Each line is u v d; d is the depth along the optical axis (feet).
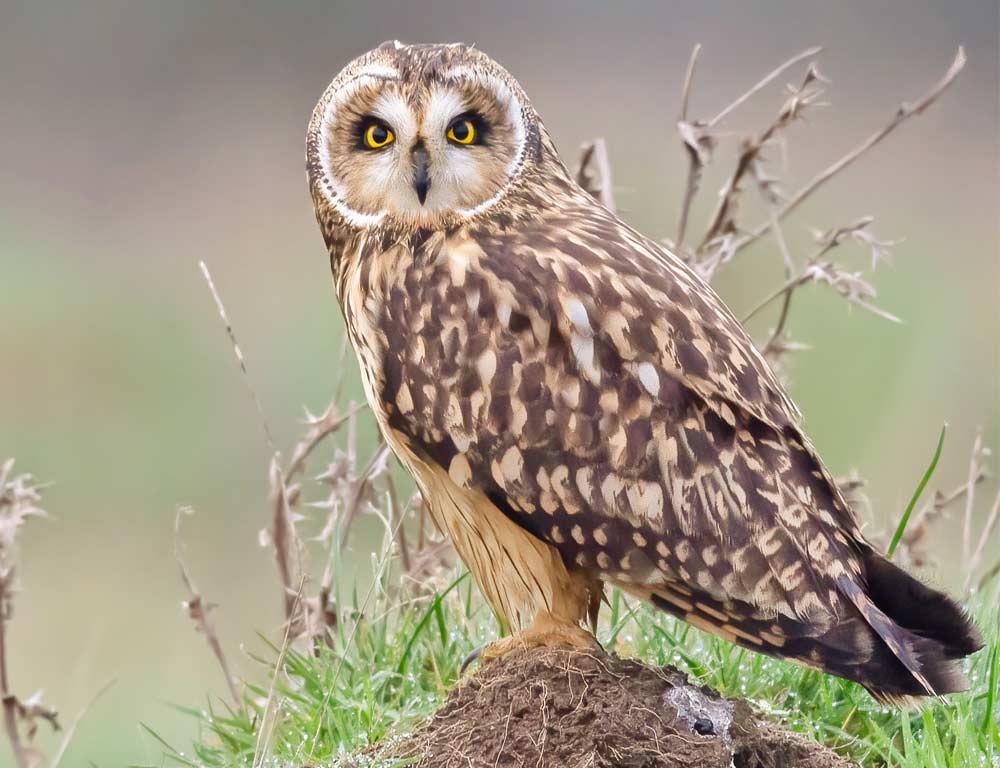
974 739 28.02
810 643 26.58
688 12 151.33
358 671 31.86
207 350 92.17
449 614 33.81
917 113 39.19
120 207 124.88
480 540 29.07
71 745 50.67
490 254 28.76
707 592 27.17
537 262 28.40
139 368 92.07
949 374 70.64
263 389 85.46
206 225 119.14
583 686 26.96
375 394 29.37
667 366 27.45
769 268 77.71
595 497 27.45
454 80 29.50
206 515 76.48
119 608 65.77
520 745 26.71
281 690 31.89
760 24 148.56
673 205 88.89
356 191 30.25
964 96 132.67
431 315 28.60
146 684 57.21
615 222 30.01
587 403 27.53
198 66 151.84
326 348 88.07
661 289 28.09
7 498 36.04
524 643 28.48
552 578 28.40
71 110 144.97
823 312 74.64
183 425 84.69
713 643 31.35
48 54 151.94
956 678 25.73
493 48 148.56
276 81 149.89
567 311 27.76
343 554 40.29
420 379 28.50
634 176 95.66
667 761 26.20
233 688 34.32
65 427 85.46
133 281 106.63
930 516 36.06
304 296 98.94
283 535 35.73
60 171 133.28
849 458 62.69
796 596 26.66
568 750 26.48
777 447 27.40
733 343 28.02
